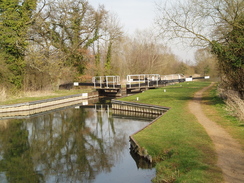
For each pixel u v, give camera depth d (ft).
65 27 92.63
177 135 27.25
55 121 53.83
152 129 30.58
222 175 16.92
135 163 26.22
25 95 76.64
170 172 19.47
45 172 26.43
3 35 71.56
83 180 23.84
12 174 26.00
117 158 28.84
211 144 23.61
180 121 33.86
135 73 142.61
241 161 19.30
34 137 41.24
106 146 34.94
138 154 25.38
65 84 107.04
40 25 84.58
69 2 90.43
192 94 67.77
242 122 30.99
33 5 82.12
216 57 43.83
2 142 38.27
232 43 38.04
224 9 40.98
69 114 61.87
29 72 83.87
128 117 56.95
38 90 86.94
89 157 30.76
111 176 23.81
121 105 62.44
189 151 22.18
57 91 93.56
